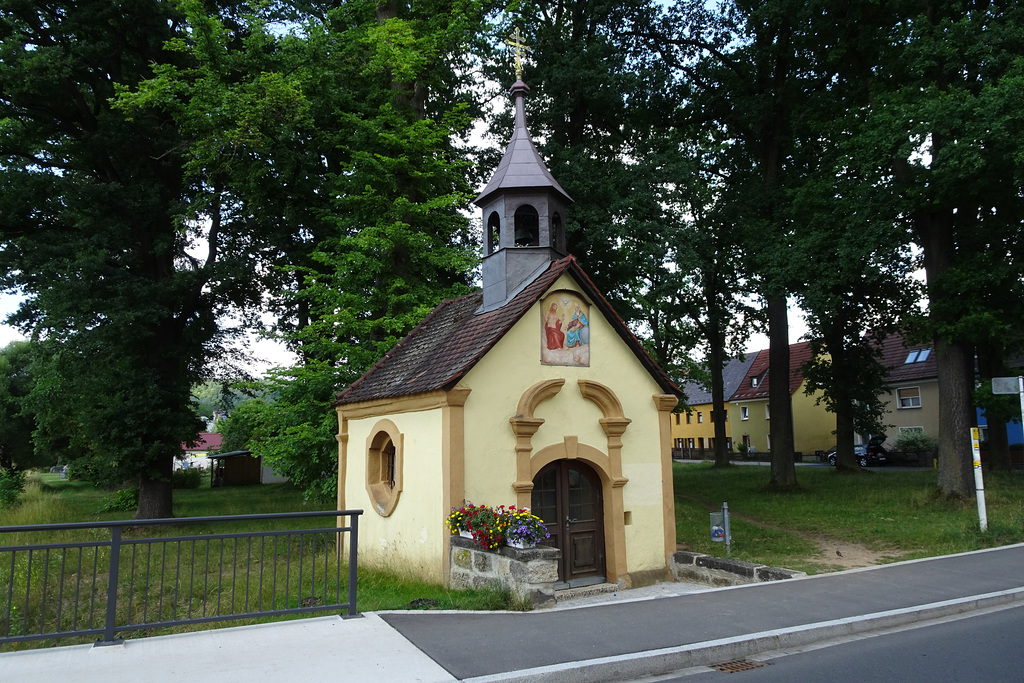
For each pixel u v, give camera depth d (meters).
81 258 18.34
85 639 9.39
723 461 37.50
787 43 22.67
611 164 21.11
